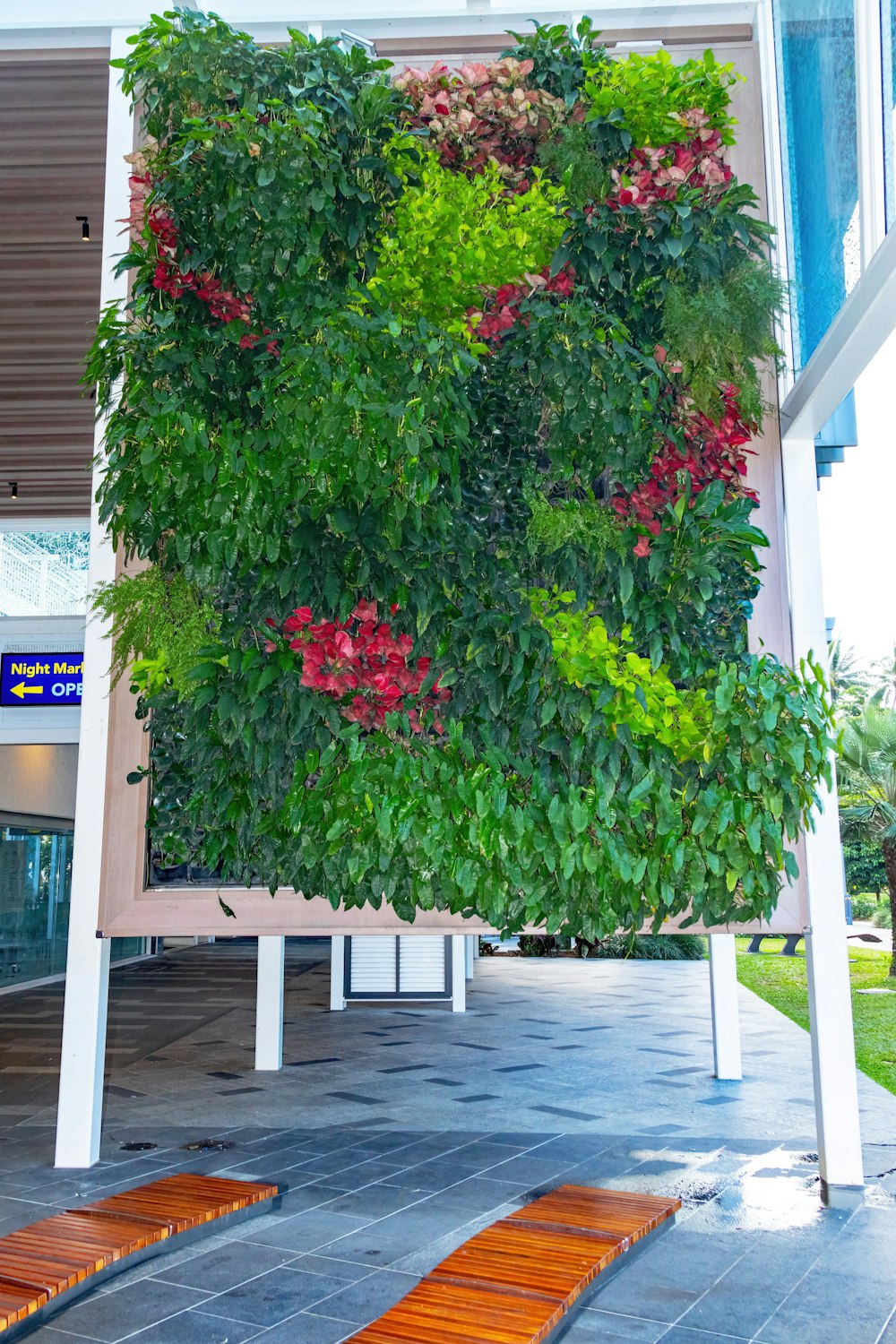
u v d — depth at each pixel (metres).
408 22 6.69
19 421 12.98
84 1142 6.14
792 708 5.28
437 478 5.21
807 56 6.19
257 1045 9.54
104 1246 4.19
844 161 5.46
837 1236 4.88
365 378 5.01
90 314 10.98
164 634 5.71
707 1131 7.04
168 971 19.78
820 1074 5.82
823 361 5.50
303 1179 5.89
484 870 5.18
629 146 5.80
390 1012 13.69
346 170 5.59
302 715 5.28
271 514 5.17
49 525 15.68
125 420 5.40
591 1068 9.47
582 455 5.61
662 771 5.26
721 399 5.75
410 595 5.29
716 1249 4.71
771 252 6.24
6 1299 3.65
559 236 5.74
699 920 5.63
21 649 15.19
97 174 8.91
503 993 16.02
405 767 5.23
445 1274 3.77
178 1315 3.96
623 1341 3.75
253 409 5.39
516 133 5.93
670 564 5.48
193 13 5.84
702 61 5.99
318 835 5.23
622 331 5.56
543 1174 6.00
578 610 5.46
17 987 16.55
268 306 5.41
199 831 5.81
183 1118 7.50
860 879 37.25
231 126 5.41
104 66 7.57
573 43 6.02
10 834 16.31
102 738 6.25
